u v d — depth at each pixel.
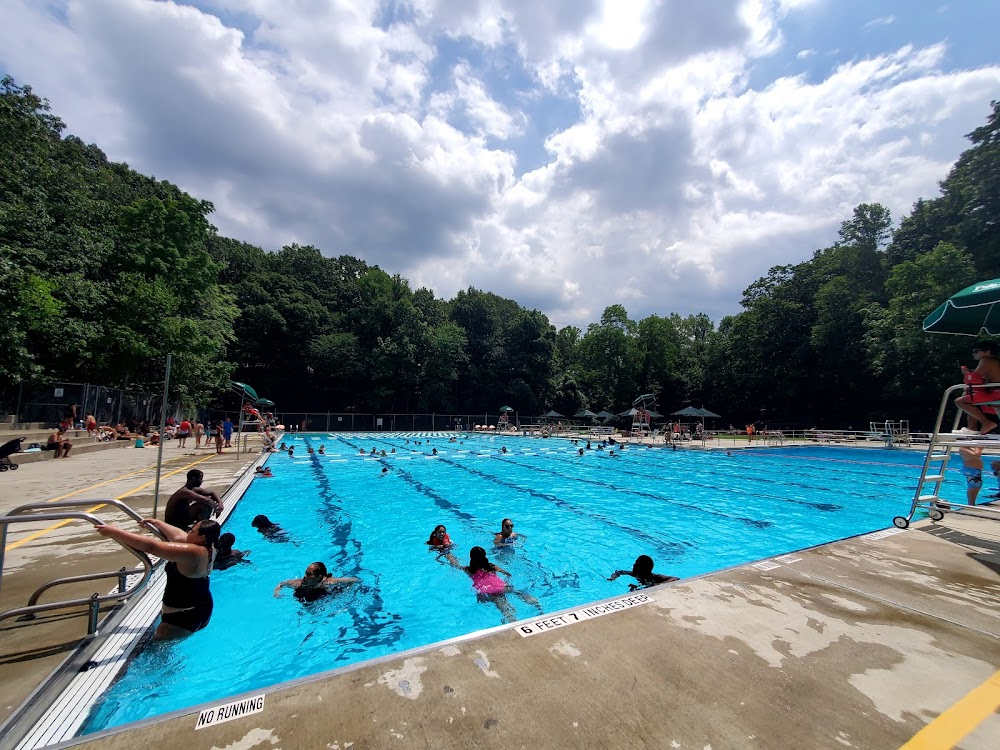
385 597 5.38
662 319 54.59
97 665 2.95
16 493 8.68
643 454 23.81
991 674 2.38
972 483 5.93
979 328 5.56
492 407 51.53
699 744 1.85
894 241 36.00
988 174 27.91
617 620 3.01
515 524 9.03
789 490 13.20
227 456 17.06
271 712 2.06
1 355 15.92
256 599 5.18
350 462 18.72
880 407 35.31
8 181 19.03
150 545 3.49
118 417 22.64
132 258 24.59
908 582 3.71
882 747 1.82
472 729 1.93
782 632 2.84
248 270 48.09
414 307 49.53
